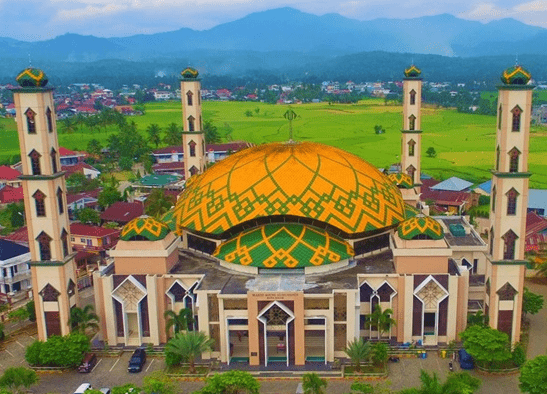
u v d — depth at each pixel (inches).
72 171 6692.9
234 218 2723.9
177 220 2984.7
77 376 2479.1
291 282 2551.7
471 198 5339.6
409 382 2352.4
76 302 2768.2
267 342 2566.4
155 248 2664.9
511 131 2442.2
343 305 2479.1
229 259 2669.8
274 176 2807.6
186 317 2561.5
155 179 6225.4
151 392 2177.7
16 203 5344.5
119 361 2583.7
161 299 2664.9
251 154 3029.0
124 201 5408.5
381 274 2605.8
